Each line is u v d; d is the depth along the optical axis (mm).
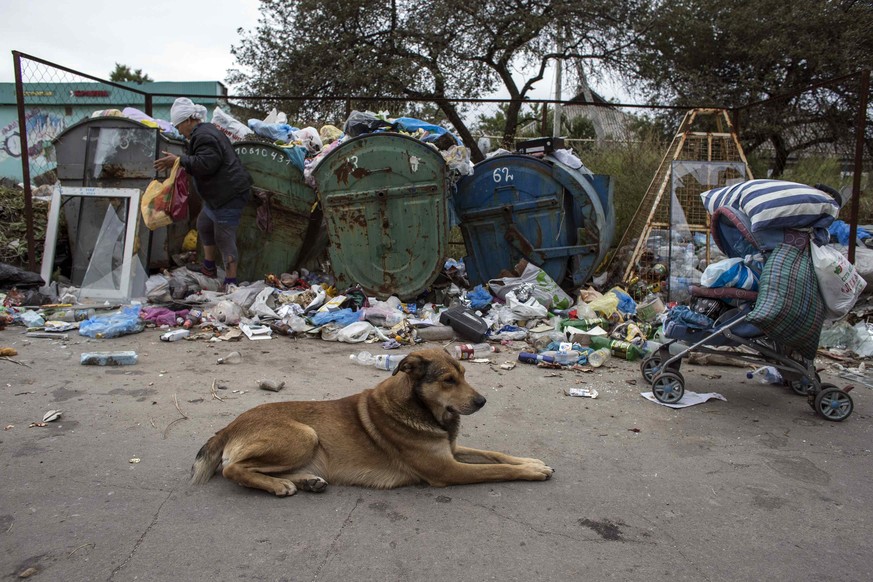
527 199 7684
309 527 2854
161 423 3982
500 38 15641
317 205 7715
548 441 4012
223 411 4227
